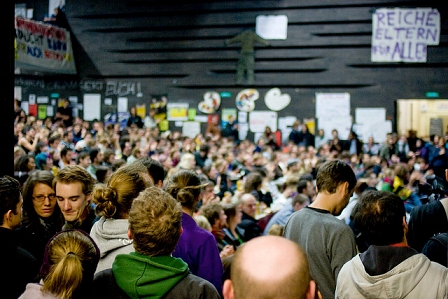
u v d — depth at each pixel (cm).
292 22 1483
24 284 214
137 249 177
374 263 186
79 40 1641
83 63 1642
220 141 1316
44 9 1661
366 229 197
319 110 1477
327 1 1455
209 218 407
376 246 192
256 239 130
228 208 468
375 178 752
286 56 1492
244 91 1526
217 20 1536
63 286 159
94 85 1638
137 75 1608
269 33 1498
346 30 1449
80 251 169
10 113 280
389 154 1292
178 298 170
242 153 1077
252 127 1522
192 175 268
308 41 1476
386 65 1435
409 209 528
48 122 1399
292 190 668
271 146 1398
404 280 180
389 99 1436
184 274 175
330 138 1466
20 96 1692
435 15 1390
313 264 231
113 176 217
